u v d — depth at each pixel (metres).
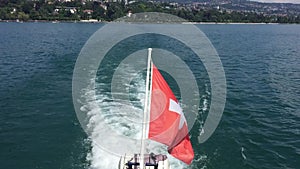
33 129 22.48
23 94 29.80
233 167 18.55
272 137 22.67
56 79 35.00
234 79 39.34
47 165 18.17
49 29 108.50
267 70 46.09
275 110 28.12
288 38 103.81
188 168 17.67
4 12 160.25
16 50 57.12
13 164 18.41
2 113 25.33
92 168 17.38
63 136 21.20
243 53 63.59
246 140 21.86
